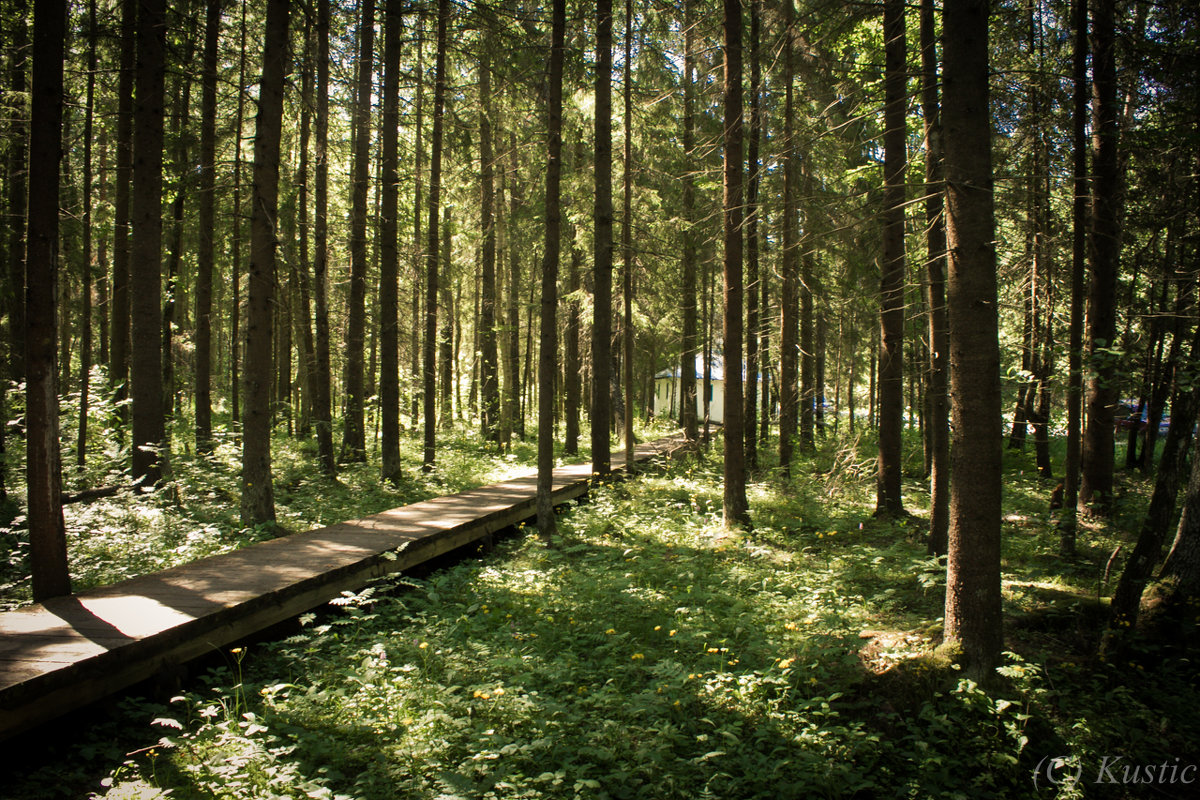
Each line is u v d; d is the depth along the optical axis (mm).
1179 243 9711
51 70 5418
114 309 12125
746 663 5234
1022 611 6281
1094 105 9133
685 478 14867
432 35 13672
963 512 5051
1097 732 4535
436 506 10023
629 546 9250
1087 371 7062
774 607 6562
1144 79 7883
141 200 9414
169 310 14414
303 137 13859
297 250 15578
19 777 3852
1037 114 8258
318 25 12055
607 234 12633
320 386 12773
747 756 4102
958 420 5062
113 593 5656
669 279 18359
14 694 3883
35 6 5363
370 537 7891
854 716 4676
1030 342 13219
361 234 13867
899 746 4422
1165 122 7766
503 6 12180
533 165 16719
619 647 5605
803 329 18828
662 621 6250
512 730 4387
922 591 7242
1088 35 8461
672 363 24484
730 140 9805
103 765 4043
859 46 11531
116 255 12047
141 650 4637
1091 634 5773
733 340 9867
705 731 4445
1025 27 9312
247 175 14539
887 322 10523
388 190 12484
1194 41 7348
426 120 17703
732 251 9844
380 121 14672
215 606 5328
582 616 6367
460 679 5023
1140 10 7895
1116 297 10898
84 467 10688
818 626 5891
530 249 19156
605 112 12133
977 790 4105
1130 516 10516
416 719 4402
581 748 4102
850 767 4078
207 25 11758
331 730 4375
